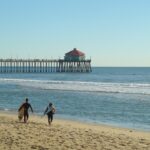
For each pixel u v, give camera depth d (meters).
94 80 104.81
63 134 18.36
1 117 26.72
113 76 140.00
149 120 29.81
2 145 15.30
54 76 138.38
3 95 54.41
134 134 21.27
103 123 27.84
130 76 140.00
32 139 16.67
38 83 83.00
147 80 105.06
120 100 46.41
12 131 18.78
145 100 46.19
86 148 15.15
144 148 15.57
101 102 44.16
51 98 49.34
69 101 45.41
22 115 23.62
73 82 85.00
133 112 35.03
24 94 55.94
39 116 30.47
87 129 21.72
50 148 14.95
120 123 28.06
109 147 15.50
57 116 31.94
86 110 36.56
